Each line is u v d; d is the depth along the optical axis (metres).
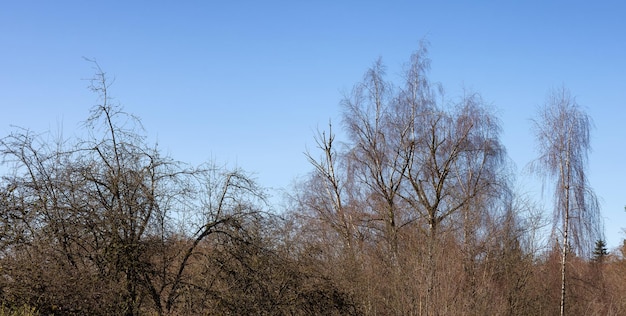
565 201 26.09
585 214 26.14
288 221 17.77
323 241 23.48
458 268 24.80
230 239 16.05
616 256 39.84
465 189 29.42
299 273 17.08
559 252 27.11
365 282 22.39
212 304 15.48
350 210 29.30
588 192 26.25
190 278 15.54
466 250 26.66
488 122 30.17
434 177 29.78
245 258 16.09
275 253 16.56
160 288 15.21
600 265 29.28
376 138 30.38
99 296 13.72
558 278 27.31
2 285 13.39
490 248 27.17
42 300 13.41
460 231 27.50
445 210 29.19
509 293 26.39
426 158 29.97
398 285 23.30
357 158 29.88
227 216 15.92
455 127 30.11
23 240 13.88
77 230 14.21
